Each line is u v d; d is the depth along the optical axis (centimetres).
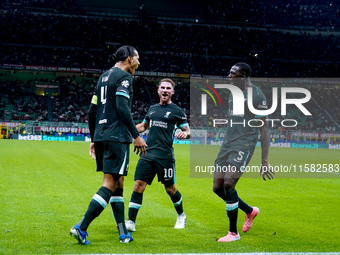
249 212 471
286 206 670
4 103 4266
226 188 429
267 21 5581
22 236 420
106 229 468
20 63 4478
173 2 5338
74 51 4744
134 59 426
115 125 403
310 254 369
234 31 5372
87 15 4906
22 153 1886
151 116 502
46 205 620
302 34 5550
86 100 4638
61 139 3912
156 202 681
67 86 4716
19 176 1020
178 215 491
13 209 580
